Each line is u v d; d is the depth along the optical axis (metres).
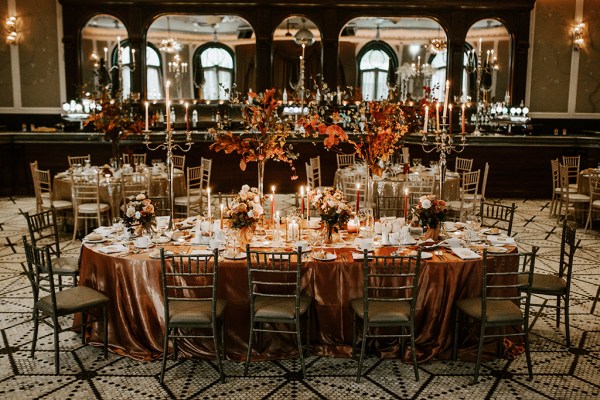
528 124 13.35
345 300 4.57
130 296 4.59
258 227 5.50
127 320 4.65
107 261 4.64
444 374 4.35
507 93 13.88
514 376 4.33
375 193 8.30
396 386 4.18
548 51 13.78
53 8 13.27
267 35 13.23
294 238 5.08
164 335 4.44
